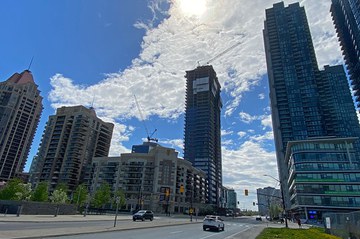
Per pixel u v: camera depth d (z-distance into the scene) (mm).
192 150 197625
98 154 159000
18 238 11773
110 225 25312
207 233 23812
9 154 153875
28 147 166625
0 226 18250
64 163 141875
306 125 133500
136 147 183250
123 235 17609
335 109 146125
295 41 157750
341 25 165625
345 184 81375
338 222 23062
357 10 140625
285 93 147125
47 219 29203
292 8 167625
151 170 120500
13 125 158000
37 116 174875
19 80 175500
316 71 151000
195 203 133125
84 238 14141
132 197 115625
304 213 82688
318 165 86500
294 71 149750
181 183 122125
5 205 36469
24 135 163250
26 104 166500
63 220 29578
